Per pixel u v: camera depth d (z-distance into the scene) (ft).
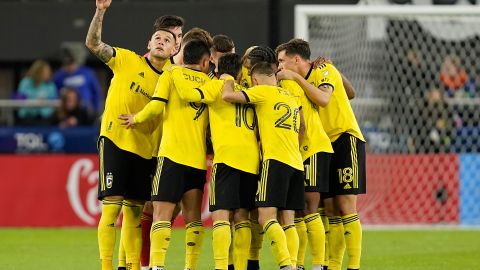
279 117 94.63
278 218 97.09
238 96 94.27
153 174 99.66
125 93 98.12
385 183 166.09
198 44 96.07
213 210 94.43
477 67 170.40
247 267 103.60
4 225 165.37
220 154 94.63
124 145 97.30
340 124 100.48
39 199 165.58
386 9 157.07
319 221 98.99
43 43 191.83
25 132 168.14
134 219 99.30
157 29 98.84
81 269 114.32
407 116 168.25
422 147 167.73
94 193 164.86
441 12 157.38
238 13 184.44
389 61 168.14
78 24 191.83
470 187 166.20
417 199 165.99
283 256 92.53
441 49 169.89
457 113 168.14
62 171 165.58
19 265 117.80
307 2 183.83
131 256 99.09
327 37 165.17
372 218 166.20
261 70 96.17
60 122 175.73
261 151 97.19
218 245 93.35
